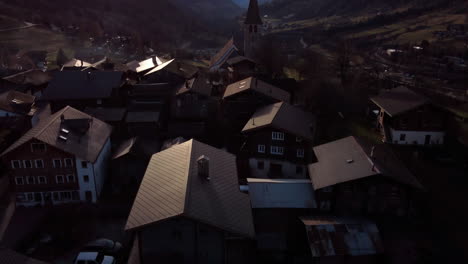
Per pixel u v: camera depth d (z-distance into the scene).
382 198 37.88
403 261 33.88
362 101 69.81
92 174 44.41
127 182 47.75
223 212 29.38
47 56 118.69
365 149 42.03
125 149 48.88
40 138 41.81
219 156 38.31
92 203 45.28
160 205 29.28
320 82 69.56
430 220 39.25
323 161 43.19
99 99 63.44
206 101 62.28
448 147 54.28
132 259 35.31
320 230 34.47
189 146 37.38
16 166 43.19
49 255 36.75
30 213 43.31
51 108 63.72
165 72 71.94
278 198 39.66
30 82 78.44
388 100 58.97
